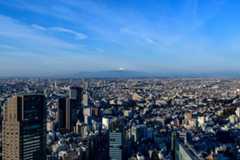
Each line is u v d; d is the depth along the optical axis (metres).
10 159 151.00
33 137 154.75
